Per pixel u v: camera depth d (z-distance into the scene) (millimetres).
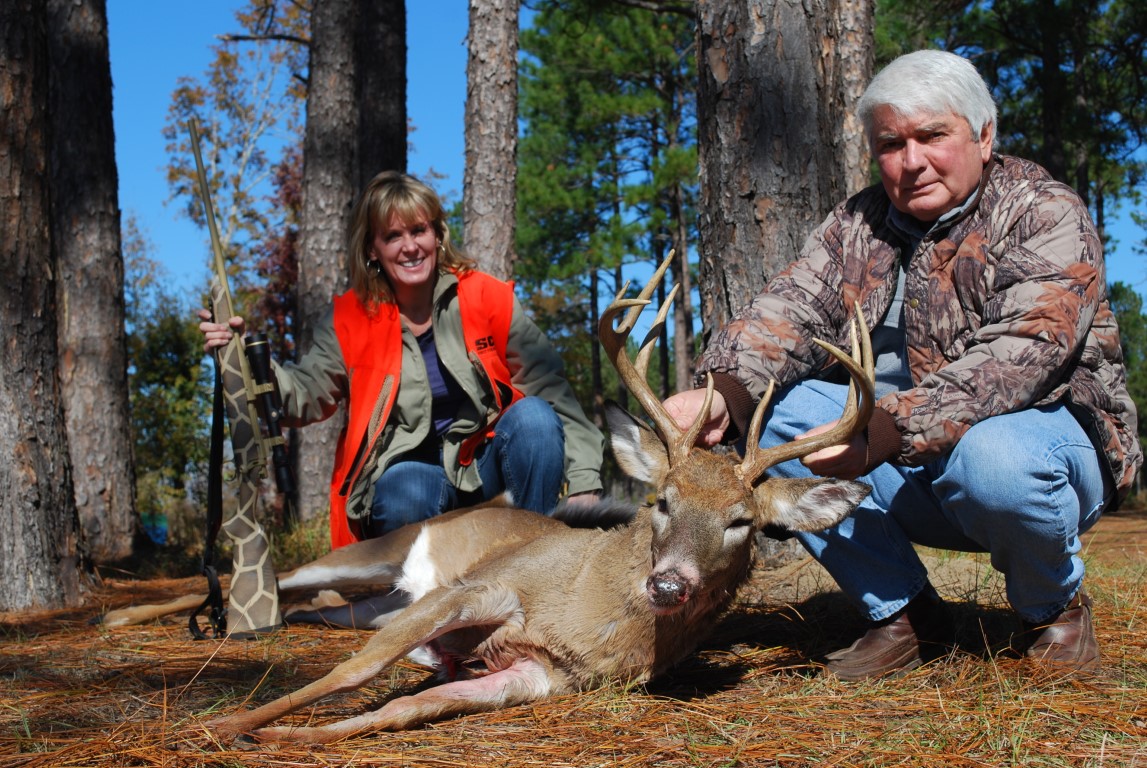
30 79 5520
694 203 28641
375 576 4449
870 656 3328
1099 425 3119
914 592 3307
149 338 17656
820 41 4926
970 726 2709
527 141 27297
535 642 3270
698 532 2988
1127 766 2434
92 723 2932
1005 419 2979
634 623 3180
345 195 11023
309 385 4543
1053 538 2977
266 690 3332
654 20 24156
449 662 3521
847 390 3463
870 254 3449
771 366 3410
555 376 4660
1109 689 2977
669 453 3174
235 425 4270
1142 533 8211
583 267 25172
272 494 14156
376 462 4520
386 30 11789
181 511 13719
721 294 4980
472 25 11547
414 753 2615
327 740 2691
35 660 3812
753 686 3297
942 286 3213
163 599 5758
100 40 9555
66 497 5699
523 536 4125
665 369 27969
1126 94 17234
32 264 5539
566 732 2811
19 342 5469
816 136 4895
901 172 3209
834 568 3387
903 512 3357
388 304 4492
